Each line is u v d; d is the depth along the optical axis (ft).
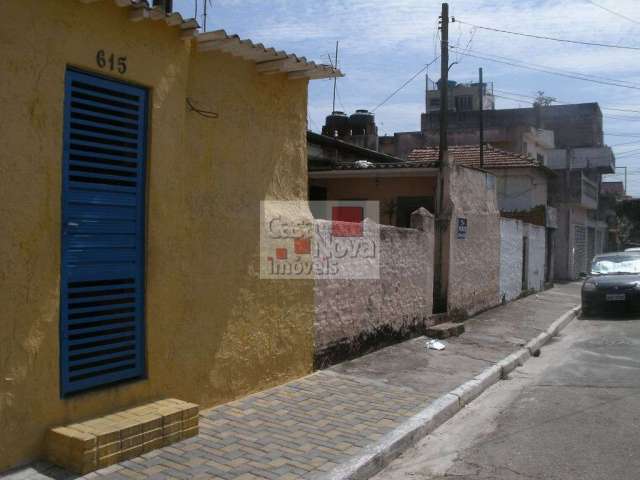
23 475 13.82
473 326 40.86
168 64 17.24
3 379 13.69
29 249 14.08
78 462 14.16
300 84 23.58
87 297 15.65
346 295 27.66
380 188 45.75
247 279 21.17
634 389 25.25
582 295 52.16
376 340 30.42
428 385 24.59
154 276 17.17
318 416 19.85
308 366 24.91
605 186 200.85
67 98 14.94
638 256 55.77
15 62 13.65
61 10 14.51
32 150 14.05
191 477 14.65
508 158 74.43
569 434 19.47
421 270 35.47
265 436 17.74
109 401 16.22
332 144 48.83
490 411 22.86
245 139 20.94
